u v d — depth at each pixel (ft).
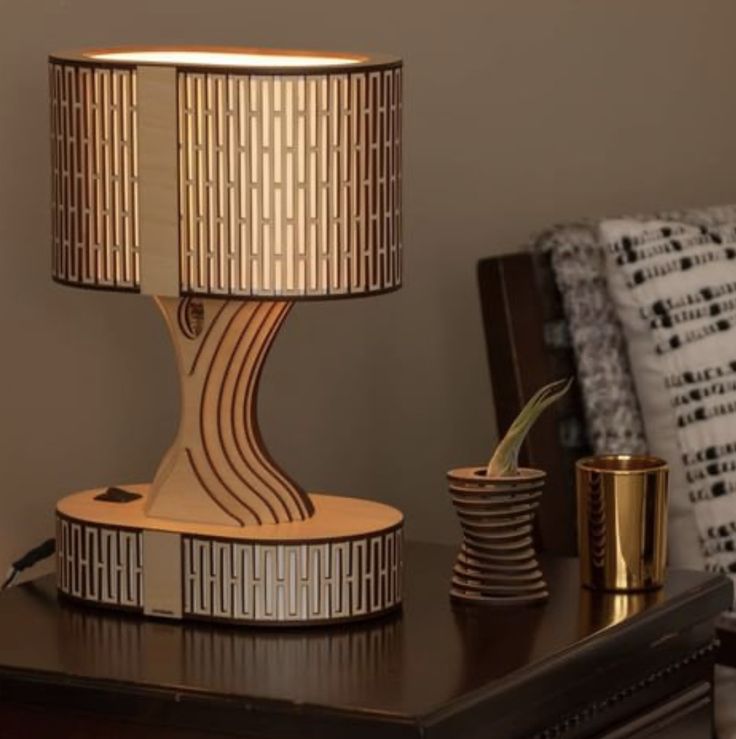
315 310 9.81
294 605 7.12
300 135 6.80
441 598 7.64
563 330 9.66
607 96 11.32
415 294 10.34
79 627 7.17
